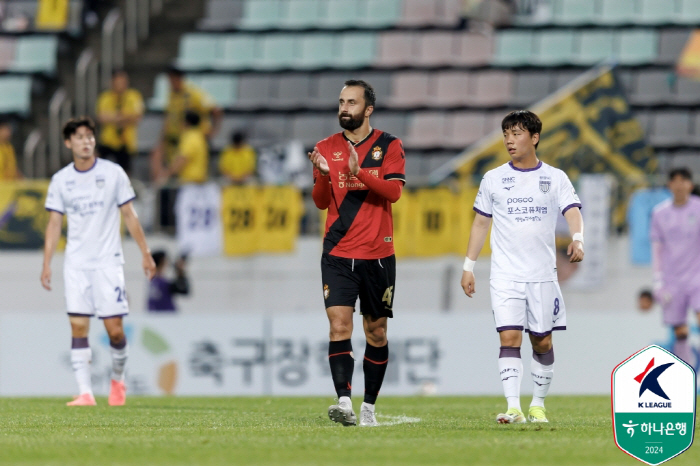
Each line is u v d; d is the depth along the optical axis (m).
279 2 69.44
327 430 18.27
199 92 60.81
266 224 47.12
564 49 63.66
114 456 14.14
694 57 61.16
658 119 57.34
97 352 40.38
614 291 44.53
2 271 47.66
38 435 17.55
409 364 40.19
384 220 19.48
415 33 65.31
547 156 46.94
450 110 59.59
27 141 59.44
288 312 46.84
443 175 49.72
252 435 17.22
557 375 39.97
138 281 47.34
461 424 20.00
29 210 47.72
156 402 30.03
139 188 47.81
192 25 69.12
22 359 41.38
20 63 63.62
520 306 20.16
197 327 40.91
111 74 64.88
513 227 20.16
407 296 45.81
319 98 62.88
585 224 44.34
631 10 66.00
